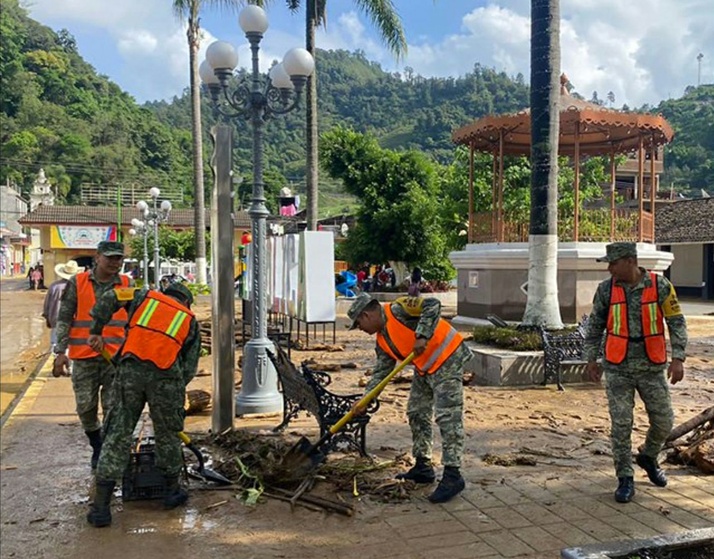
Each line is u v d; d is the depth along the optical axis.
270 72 7.60
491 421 6.80
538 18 10.42
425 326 4.50
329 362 11.00
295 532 4.05
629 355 4.54
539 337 9.25
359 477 4.96
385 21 19.22
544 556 3.69
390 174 26.11
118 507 4.47
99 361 5.10
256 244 7.31
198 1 22.23
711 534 3.24
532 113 10.52
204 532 4.05
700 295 31.11
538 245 10.45
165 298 4.47
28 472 5.22
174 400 4.35
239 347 12.61
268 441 5.76
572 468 5.26
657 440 4.69
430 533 4.01
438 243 25.77
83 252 39.28
